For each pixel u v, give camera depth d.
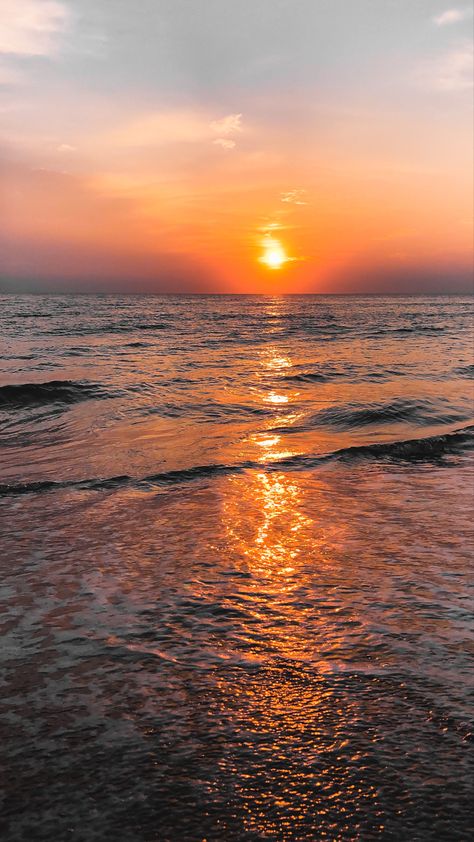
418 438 7.56
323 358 18.25
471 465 6.17
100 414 9.40
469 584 3.15
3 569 3.38
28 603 2.93
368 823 1.58
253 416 9.22
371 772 1.76
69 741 1.91
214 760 1.82
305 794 1.68
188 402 10.41
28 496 4.96
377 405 9.74
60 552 3.65
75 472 5.87
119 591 3.07
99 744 1.89
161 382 12.69
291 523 4.23
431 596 2.99
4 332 28.44
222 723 1.99
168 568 3.39
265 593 3.04
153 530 4.07
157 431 8.09
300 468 5.94
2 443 7.54
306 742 1.90
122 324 36.88
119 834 1.55
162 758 1.83
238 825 1.58
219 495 4.96
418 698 2.12
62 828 1.57
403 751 1.84
